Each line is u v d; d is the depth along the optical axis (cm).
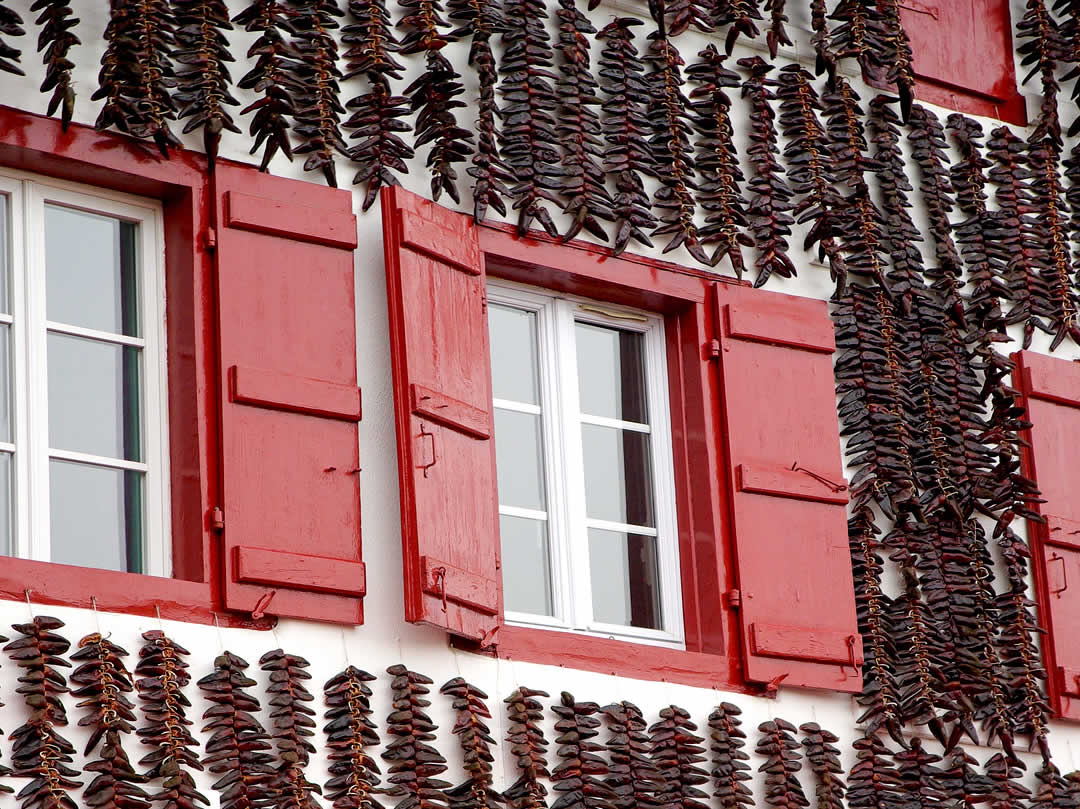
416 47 2919
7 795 2395
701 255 3080
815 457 3095
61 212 2716
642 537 3038
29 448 2602
